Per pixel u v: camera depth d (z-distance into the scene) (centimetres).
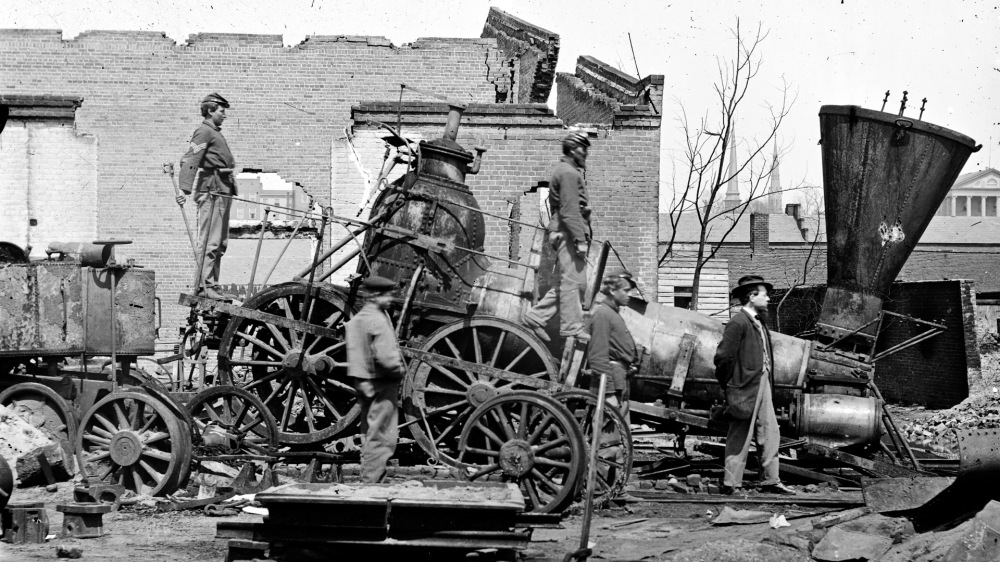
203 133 1187
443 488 752
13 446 1088
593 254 1068
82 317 1172
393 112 1895
